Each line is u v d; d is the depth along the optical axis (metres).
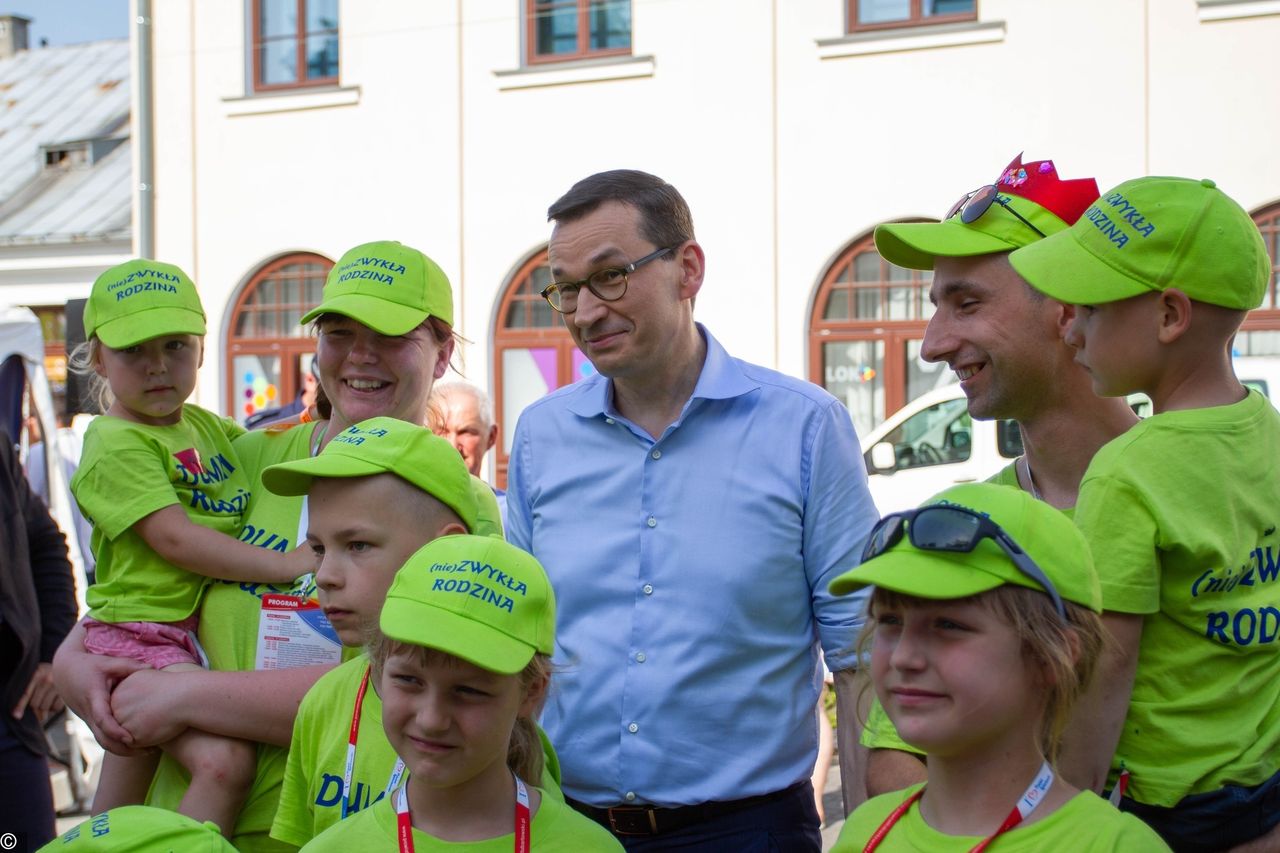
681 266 2.73
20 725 3.86
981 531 1.85
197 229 15.70
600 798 2.67
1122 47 12.26
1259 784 2.08
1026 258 2.21
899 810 2.01
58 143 20.56
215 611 3.01
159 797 2.93
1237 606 2.08
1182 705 2.08
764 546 2.65
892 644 1.92
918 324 12.97
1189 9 12.06
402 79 14.80
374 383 2.98
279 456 3.22
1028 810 1.88
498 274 14.46
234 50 15.45
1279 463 2.18
